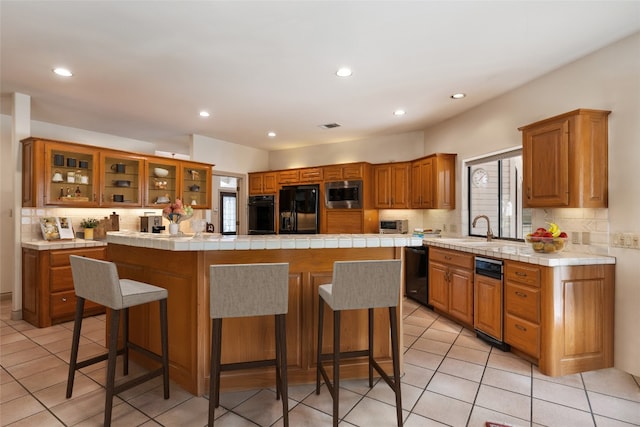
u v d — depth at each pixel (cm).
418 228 508
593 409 202
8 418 191
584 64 273
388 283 191
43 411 198
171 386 228
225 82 327
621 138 247
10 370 249
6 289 425
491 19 220
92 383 230
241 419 192
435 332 337
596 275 251
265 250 227
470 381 236
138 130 513
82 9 209
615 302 253
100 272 189
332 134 544
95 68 294
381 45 255
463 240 399
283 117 446
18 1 200
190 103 388
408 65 289
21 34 238
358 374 240
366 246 221
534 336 254
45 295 345
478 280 317
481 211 430
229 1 201
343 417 194
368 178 529
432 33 237
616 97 250
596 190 254
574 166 253
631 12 212
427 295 414
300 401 211
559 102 295
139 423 188
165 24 226
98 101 379
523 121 334
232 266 174
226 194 903
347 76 313
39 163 357
